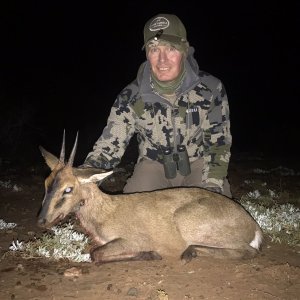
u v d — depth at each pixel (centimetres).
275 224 171
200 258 142
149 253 143
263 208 197
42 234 171
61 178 133
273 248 153
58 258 143
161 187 176
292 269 133
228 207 142
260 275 130
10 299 117
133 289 121
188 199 145
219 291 121
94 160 157
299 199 250
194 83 162
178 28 159
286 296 119
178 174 173
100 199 144
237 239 141
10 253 147
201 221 140
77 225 179
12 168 370
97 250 140
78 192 137
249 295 119
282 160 510
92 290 122
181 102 163
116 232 143
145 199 146
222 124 166
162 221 142
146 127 167
